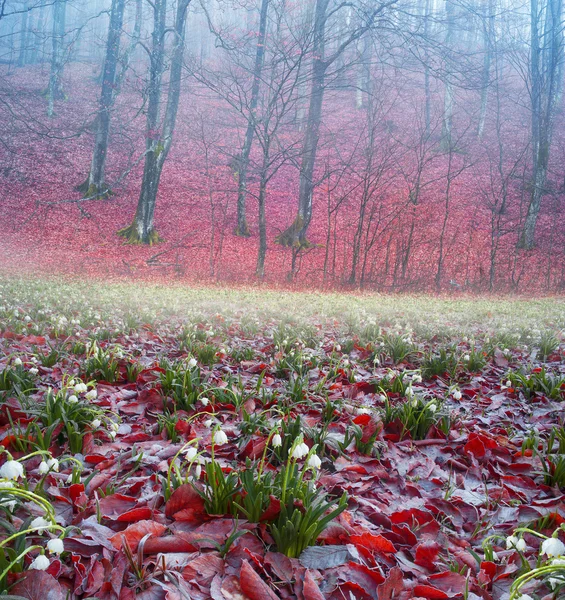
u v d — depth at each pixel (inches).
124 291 592.7
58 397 141.5
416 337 352.5
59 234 1071.0
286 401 179.2
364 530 99.5
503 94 1667.1
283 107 914.7
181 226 1175.6
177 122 1567.4
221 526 95.4
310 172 1100.5
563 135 1598.2
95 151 1219.9
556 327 438.6
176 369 186.9
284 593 81.0
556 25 1182.3
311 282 954.7
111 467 124.1
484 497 123.7
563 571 75.8
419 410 166.6
